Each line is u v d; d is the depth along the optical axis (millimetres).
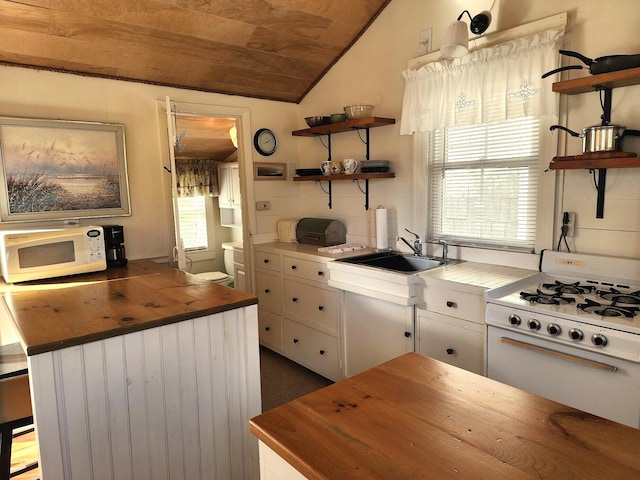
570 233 2299
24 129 2699
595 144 1979
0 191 2656
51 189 2820
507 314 1898
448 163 2898
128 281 2455
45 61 2717
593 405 1676
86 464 1613
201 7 2604
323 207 3820
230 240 5391
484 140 2691
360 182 3436
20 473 2131
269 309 3641
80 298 2078
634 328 1542
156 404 1771
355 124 3094
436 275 2375
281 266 3434
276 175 3885
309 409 1072
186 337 1835
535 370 1835
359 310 2795
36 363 1479
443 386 1186
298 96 3883
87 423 1605
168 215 3328
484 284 2154
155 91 3201
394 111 3125
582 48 2174
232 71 3289
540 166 2377
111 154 3029
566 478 803
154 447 1780
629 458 858
